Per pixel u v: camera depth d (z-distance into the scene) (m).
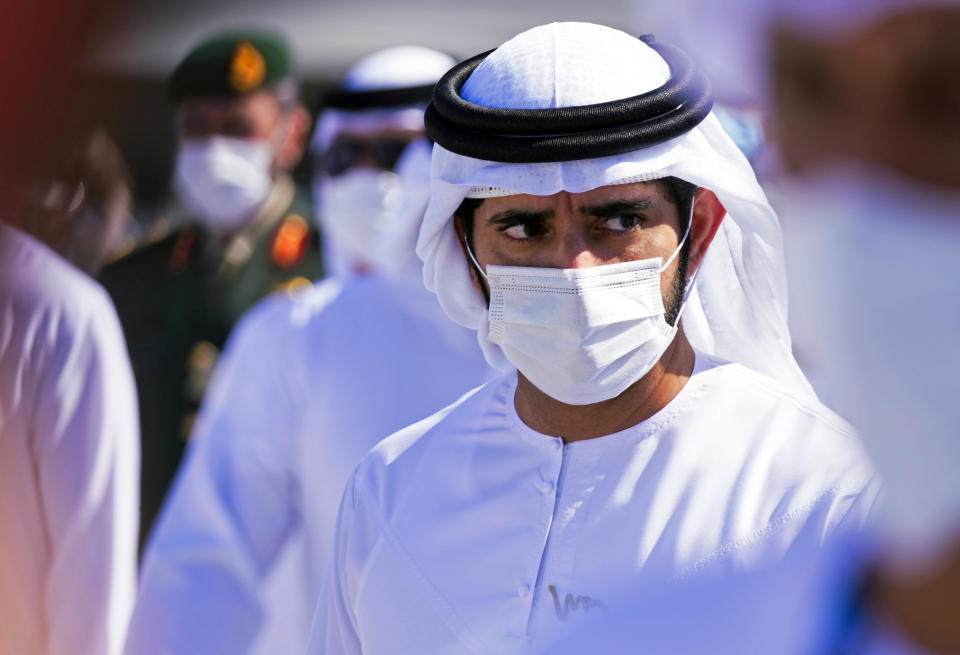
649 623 4.68
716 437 6.77
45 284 9.73
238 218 17.72
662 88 6.67
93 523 9.95
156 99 27.23
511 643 6.77
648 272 6.79
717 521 6.48
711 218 7.18
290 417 11.53
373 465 7.68
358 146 15.27
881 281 3.29
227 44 18.06
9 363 9.55
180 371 16.92
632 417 6.93
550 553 6.84
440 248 7.48
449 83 7.18
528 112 6.61
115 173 11.06
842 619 3.66
